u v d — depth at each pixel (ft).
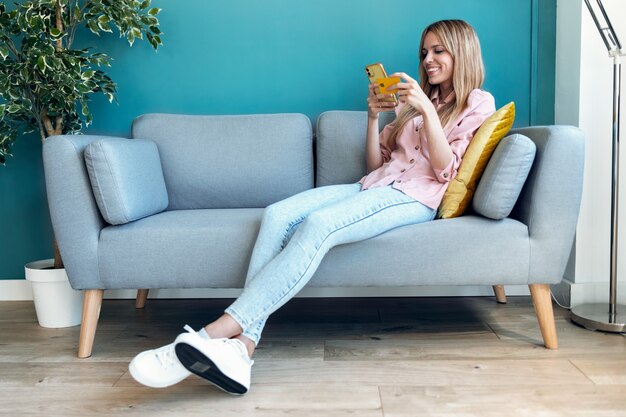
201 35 8.05
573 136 5.48
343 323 6.82
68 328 6.85
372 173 6.34
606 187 7.27
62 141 5.67
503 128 5.76
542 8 7.87
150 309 7.63
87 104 8.09
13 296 8.25
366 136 6.95
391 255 5.60
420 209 5.67
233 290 8.21
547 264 5.60
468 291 8.06
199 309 7.61
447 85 6.38
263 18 8.00
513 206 5.88
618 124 6.43
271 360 5.56
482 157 5.71
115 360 5.66
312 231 4.99
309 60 8.03
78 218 5.69
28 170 8.16
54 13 7.20
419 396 4.65
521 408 4.40
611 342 5.95
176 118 7.43
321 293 8.18
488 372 5.14
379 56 7.98
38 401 4.68
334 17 7.96
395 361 5.47
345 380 5.02
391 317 7.05
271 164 7.21
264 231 5.32
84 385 5.01
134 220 6.00
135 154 6.24
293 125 7.33
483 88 7.94
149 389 4.91
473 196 5.91
